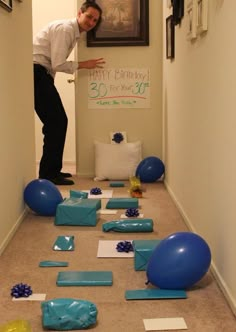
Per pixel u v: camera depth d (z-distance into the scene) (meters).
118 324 1.81
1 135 2.62
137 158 4.71
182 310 1.92
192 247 2.07
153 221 3.23
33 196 3.27
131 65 4.73
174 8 3.46
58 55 4.23
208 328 1.78
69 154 5.92
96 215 3.14
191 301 2.01
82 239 2.84
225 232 2.09
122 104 4.79
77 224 3.11
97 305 1.97
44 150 4.43
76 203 3.19
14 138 2.98
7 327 1.67
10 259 2.51
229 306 1.96
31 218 3.28
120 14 4.66
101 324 1.81
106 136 4.84
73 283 2.17
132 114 4.80
